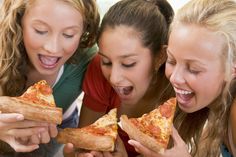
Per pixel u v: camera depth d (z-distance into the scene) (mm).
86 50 1289
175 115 1191
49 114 1020
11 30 1166
